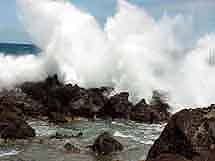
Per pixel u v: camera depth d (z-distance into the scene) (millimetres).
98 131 39656
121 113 47562
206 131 22516
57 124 42156
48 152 30688
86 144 33938
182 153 22406
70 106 46938
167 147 23266
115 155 31094
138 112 47250
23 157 28938
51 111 45812
